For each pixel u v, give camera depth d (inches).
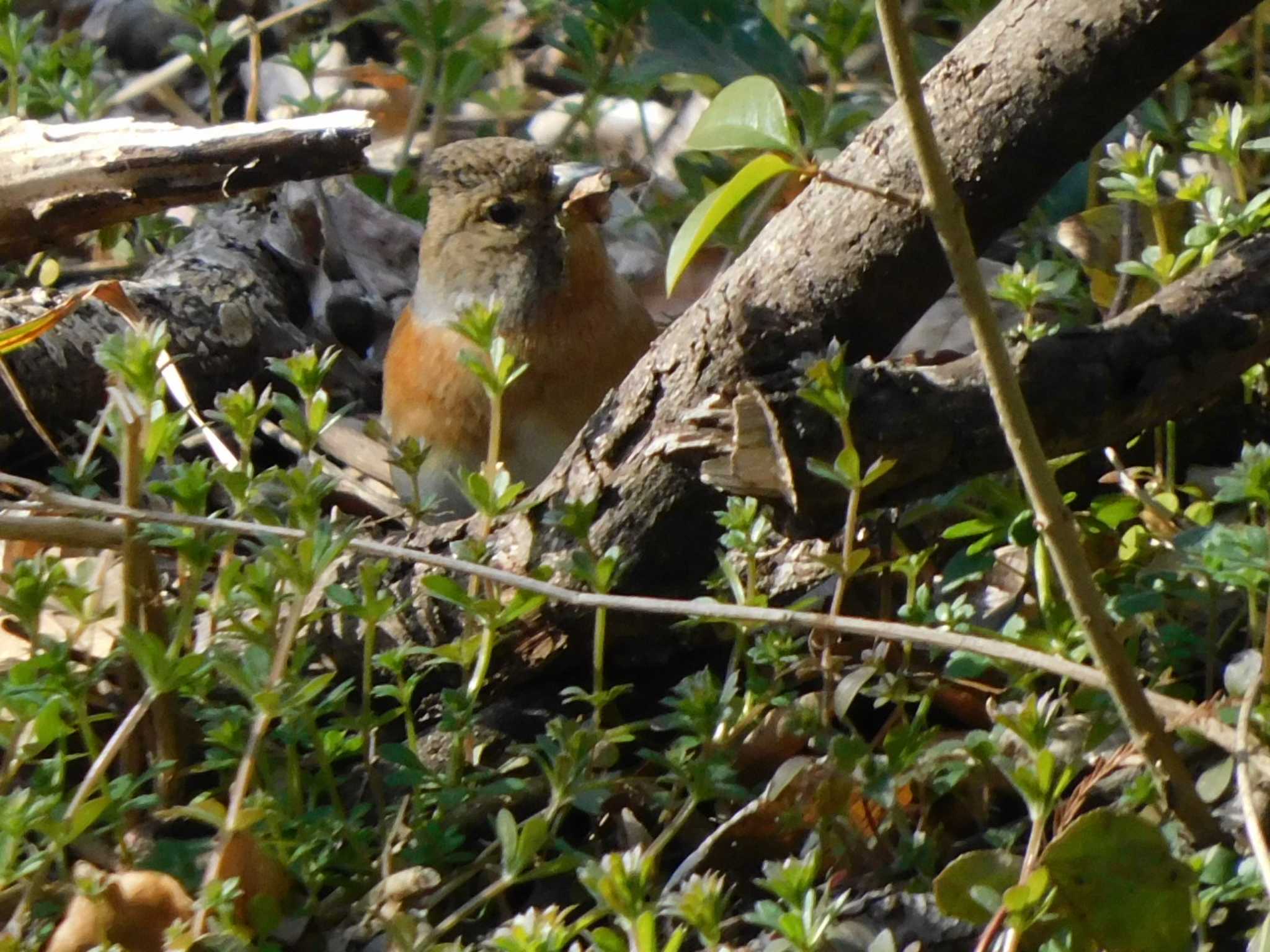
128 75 444.5
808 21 417.1
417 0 394.3
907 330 220.1
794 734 197.5
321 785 201.2
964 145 210.4
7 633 225.9
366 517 271.4
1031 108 208.7
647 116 411.2
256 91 368.2
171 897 171.6
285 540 187.6
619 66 401.7
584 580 195.3
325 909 184.7
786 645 197.0
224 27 395.5
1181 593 198.8
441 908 192.2
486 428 282.5
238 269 329.4
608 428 216.2
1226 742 165.9
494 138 293.6
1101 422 200.8
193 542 188.4
